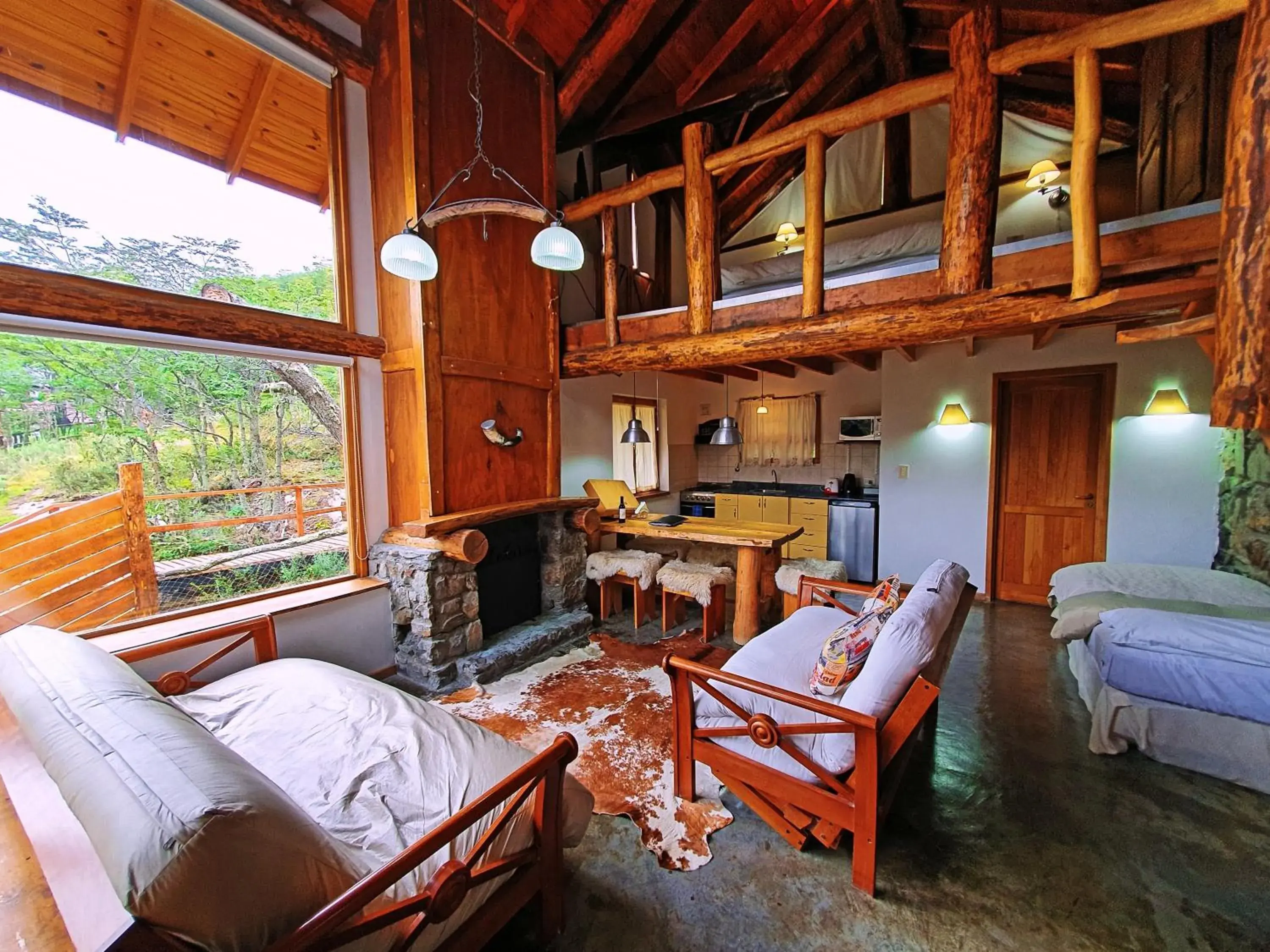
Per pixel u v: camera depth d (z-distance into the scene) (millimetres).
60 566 2508
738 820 1889
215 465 4051
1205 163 2816
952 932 1445
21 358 2451
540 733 2469
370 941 988
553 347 3785
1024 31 3701
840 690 1797
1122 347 3799
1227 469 3400
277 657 2553
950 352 4449
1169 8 1920
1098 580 2959
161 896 712
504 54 3371
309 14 2801
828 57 3984
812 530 5414
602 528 4180
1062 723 2516
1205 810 1901
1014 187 4707
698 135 3117
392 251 2287
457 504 3125
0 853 1053
